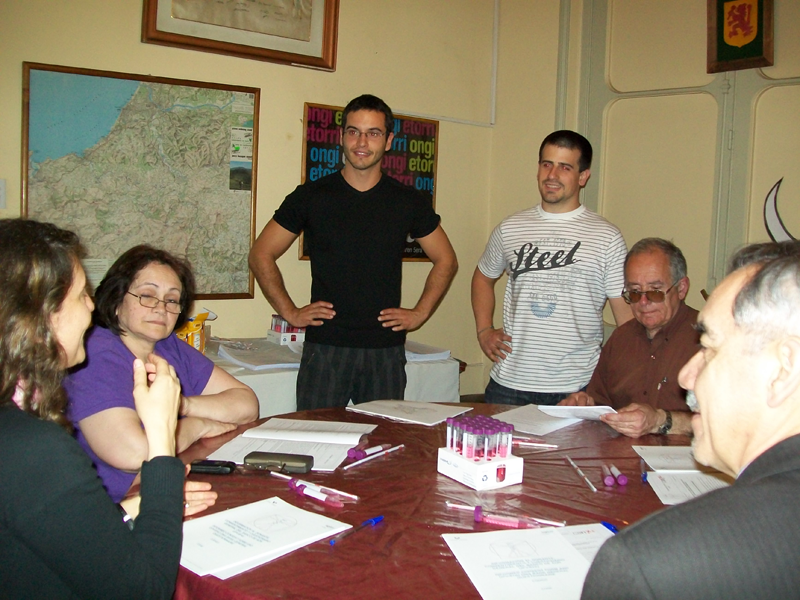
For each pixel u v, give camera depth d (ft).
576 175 8.13
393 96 11.45
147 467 3.40
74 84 8.71
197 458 4.79
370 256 8.04
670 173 10.87
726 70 10.15
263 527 3.61
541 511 3.94
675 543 1.98
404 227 8.26
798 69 9.64
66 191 8.80
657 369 6.76
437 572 3.17
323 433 5.27
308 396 8.11
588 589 2.09
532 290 8.19
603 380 7.34
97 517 2.87
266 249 8.40
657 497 4.23
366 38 11.05
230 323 10.21
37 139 8.55
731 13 10.02
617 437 5.58
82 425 4.91
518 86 12.25
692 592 1.91
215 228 9.94
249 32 9.85
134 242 9.36
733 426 2.36
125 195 9.21
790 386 2.17
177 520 3.28
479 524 3.74
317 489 4.13
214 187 9.87
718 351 2.40
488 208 12.78
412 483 4.37
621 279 7.93
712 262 10.51
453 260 8.91
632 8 11.05
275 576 3.10
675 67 10.71
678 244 10.86
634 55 11.09
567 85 11.72
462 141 12.33
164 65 9.35
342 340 8.03
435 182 12.07
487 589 3.01
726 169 10.28
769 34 9.72
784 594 1.88
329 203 8.04
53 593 2.84
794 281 2.18
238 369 8.40
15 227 3.04
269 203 10.39
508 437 4.43
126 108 9.09
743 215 10.18
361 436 5.26
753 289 2.25
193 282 6.12
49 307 2.98
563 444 5.34
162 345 6.10
